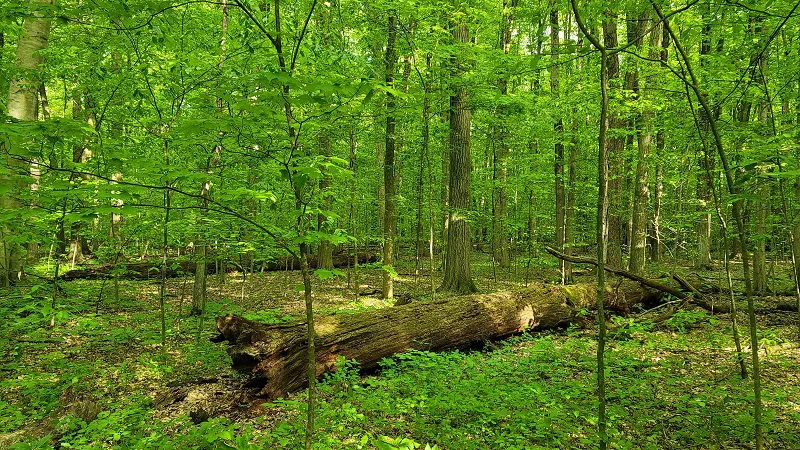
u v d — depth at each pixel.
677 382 4.75
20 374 5.09
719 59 5.10
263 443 3.32
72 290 7.77
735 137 4.75
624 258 14.82
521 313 7.21
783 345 6.07
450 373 5.09
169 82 5.49
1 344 5.08
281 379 4.73
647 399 4.31
